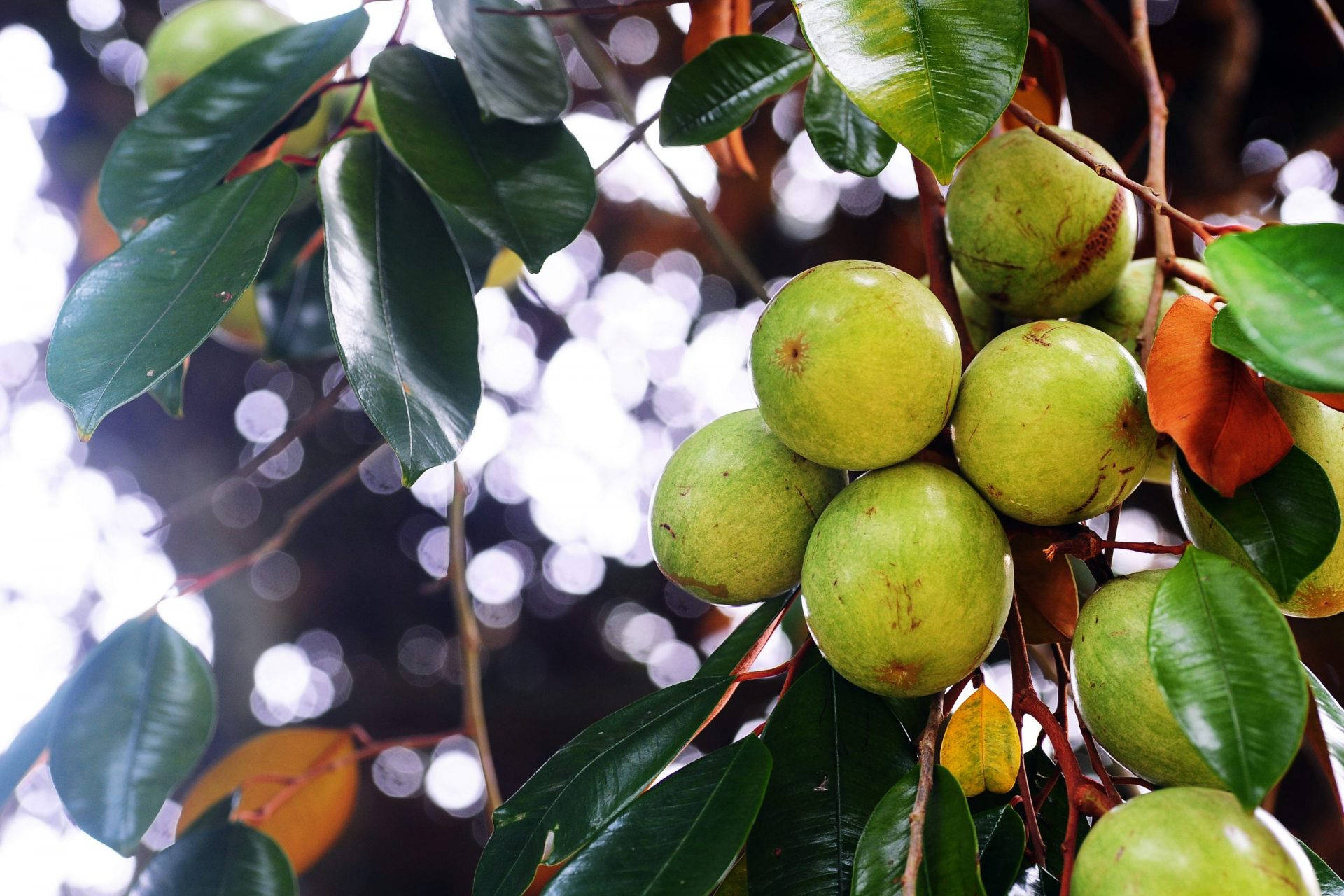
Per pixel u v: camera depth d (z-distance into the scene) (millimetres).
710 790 812
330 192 891
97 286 864
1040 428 822
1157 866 742
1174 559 1283
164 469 2195
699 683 860
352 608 2469
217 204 885
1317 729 775
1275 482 794
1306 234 734
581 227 922
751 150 1883
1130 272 959
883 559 819
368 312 875
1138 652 812
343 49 941
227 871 993
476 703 1107
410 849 2406
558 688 2512
